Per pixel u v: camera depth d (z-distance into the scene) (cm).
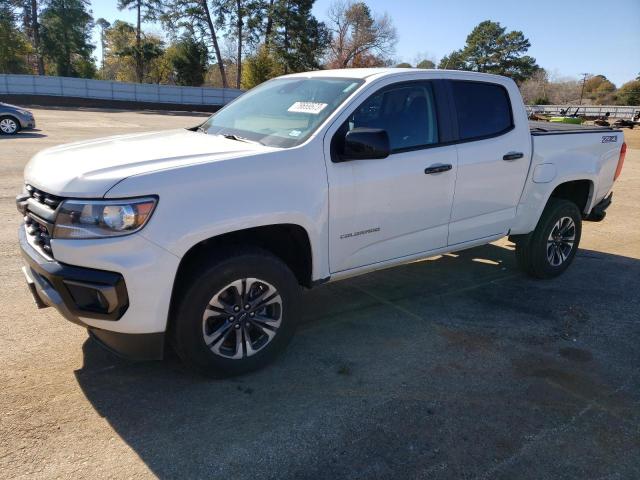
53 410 297
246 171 311
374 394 328
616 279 555
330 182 346
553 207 513
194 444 276
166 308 293
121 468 257
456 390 336
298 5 4872
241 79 5297
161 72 5584
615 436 297
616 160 561
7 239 580
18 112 1598
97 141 376
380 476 259
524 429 299
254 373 346
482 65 7344
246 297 326
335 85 390
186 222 289
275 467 263
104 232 275
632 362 381
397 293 493
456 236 441
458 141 422
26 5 5316
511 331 422
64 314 292
